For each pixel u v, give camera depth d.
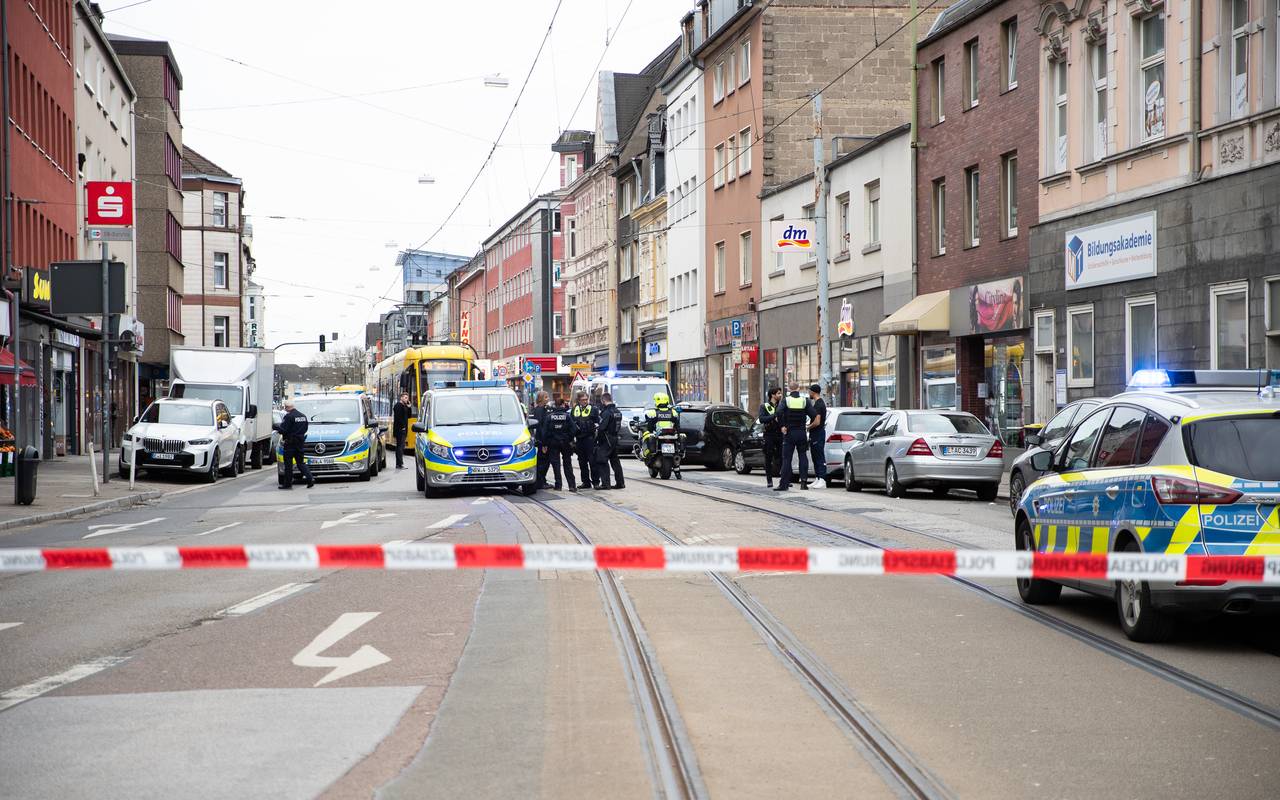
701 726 6.88
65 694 7.70
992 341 30.80
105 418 28.44
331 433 33.22
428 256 170.12
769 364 47.84
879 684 7.92
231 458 35.00
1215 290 22.00
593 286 77.69
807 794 5.64
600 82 76.06
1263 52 20.92
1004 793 5.65
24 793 5.69
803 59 48.06
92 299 27.88
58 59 42.16
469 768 6.05
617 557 8.35
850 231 39.81
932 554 8.14
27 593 12.30
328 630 9.87
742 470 32.72
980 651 9.01
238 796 5.62
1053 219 27.53
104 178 50.59
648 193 65.81
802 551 8.19
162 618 10.57
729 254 52.31
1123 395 10.49
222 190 91.25
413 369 49.19
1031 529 11.42
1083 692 7.69
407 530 17.83
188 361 39.31
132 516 22.05
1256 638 9.53
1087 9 26.30
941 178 33.75
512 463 25.27
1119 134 25.09
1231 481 8.70
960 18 31.95
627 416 42.75
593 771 6.00
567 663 8.59
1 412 33.53
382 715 7.11
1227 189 21.69
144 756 6.27
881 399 37.34
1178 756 6.24
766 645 9.25
